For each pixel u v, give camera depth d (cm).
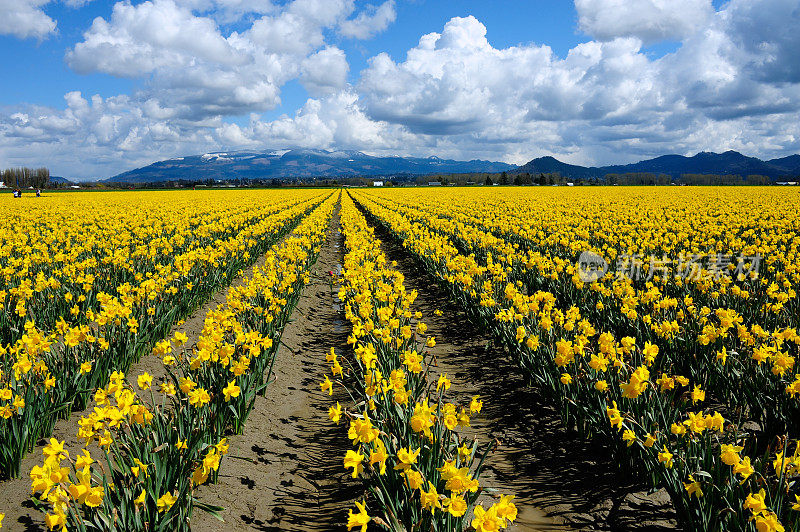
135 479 373
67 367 568
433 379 738
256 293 891
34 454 480
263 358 638
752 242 1725
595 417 519
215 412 496
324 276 1529
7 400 470
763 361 536
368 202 4697
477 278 1059
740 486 347
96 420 363
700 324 709
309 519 432
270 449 541
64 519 291
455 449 423
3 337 684
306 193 7469
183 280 1006
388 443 404
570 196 5350
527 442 561
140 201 4853
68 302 842
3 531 380
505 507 280
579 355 602
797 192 5650
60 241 1741
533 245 1703
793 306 852
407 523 348
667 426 464
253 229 1908
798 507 312
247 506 438
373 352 502
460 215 2823
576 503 451
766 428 503
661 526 412
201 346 518
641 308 802
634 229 2155
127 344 654
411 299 862
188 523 352
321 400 683
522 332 640
